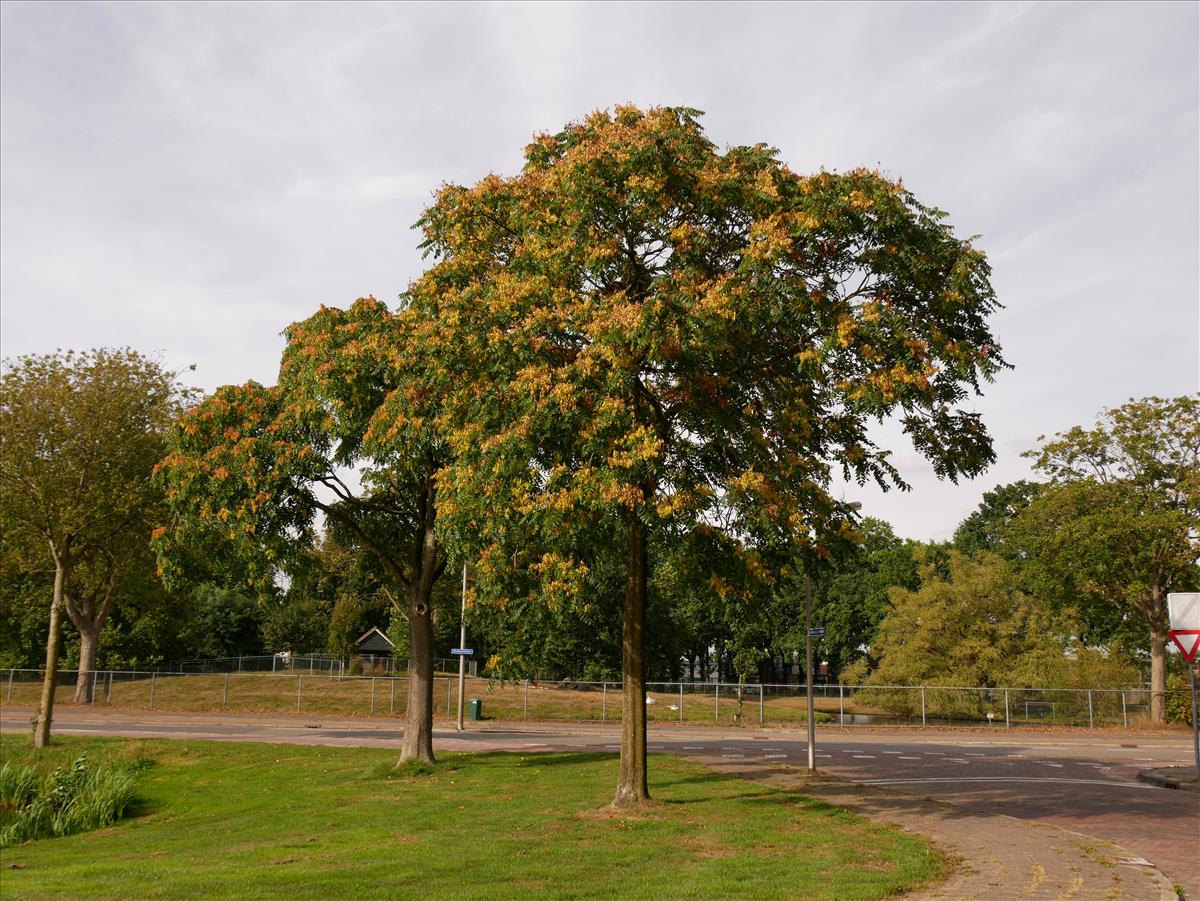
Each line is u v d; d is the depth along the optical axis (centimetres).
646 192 1347
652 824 1369
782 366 1470
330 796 1847
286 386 2052
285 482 1955
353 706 4597
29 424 2772
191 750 2683
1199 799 1744
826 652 7562
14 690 5000
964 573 4975
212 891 946
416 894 931
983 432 1504
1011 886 975
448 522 1434
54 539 2912
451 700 4669
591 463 1314
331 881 989
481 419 1387
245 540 1931
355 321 1969
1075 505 4094
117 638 6347
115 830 1798
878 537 8525
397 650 6125
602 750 2647
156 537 2061
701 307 1245
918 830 1335
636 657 1561
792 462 1377
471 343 1373
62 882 1027
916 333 1373
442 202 1650
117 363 2888
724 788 1772
